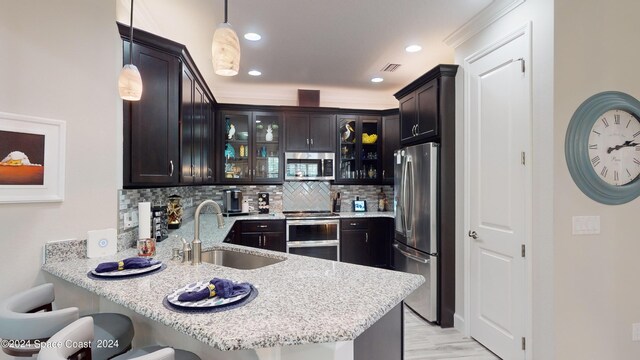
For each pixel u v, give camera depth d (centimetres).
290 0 238
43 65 173
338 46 319
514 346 228
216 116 446
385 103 507
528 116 216
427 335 283
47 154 174
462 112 288
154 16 257
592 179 198
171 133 238
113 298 128
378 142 486
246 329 99
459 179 292
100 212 195
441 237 300
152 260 173
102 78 196
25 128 166
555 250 197
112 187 201
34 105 169
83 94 188
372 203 511
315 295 127
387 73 400
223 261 227
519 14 224
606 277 202
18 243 165
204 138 355
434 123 305
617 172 202
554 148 197
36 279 170
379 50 329
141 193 249
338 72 396
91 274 154
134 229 231
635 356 204
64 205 181
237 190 467
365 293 130
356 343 122
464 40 286
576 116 198
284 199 486
